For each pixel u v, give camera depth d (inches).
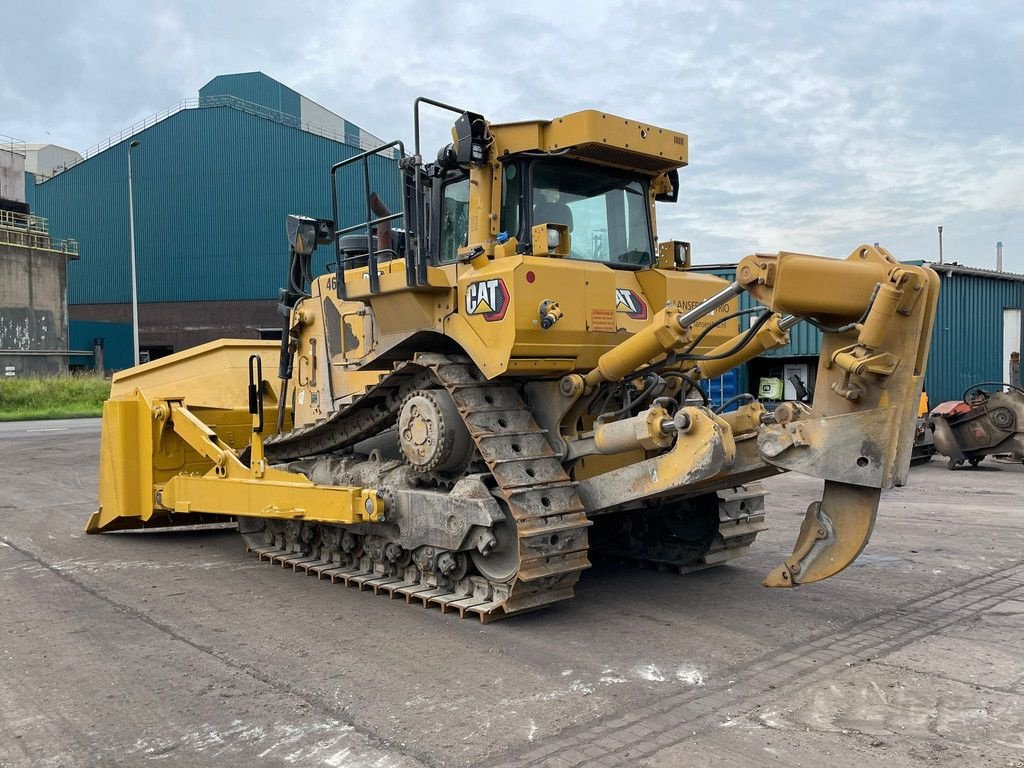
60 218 2064.5
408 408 255.6
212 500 315.3
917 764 148.4
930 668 194.2
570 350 232.1
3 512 435.2
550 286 226.1
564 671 196.2
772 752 153.6
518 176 245.8
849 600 251.0
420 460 250.8
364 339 287.0
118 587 281.9
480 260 240.4
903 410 188.2
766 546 331.0
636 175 273.7
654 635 222.1
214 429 362.9
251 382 305.0
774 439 199.6
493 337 226.7
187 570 307.0
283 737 163.0
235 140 1939.0
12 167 1712.6
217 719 171.9
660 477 218.8
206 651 214.5
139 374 418.6
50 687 191.0
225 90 2192.4
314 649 214.8
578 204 257.4
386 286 252.7
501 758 152.6
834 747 155.3
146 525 376.5
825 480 198.5
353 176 1644.9
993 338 810.2
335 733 164.4
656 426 217.3
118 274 2025.1
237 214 1943.9
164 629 233.8
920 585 265.6
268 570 306.5
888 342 189.0
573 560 230.5
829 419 193.3
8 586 284.2
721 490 277.0
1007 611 237.5
